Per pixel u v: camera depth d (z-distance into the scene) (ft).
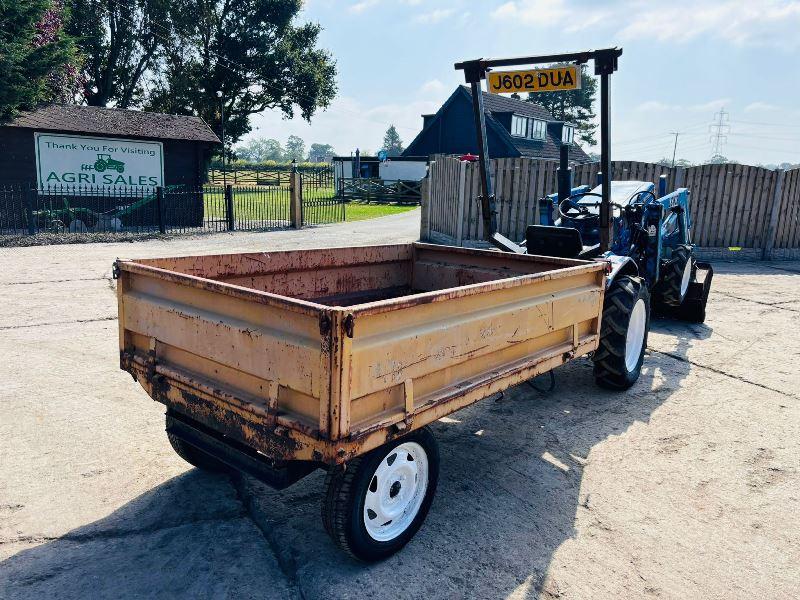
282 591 8.71
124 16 118.21
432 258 16.94
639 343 17.70
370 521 9.20
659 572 9.45
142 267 10.15
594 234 19.36
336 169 132.05
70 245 42.70
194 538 9.92
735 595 8.98
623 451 13.53
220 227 57.26
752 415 15.57
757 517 11.03
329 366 7.38
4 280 29.19
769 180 41.83
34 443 12.91
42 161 51.21
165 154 56.80
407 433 8.91
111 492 11.20
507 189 41.83
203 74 132.98
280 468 8.66
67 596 8.46
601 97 14.93
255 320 8.46
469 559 9.61
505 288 10.31
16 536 9.77
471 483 12.02
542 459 13.11
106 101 122.52
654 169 41.68
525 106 134.72
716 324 24.68
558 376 18.42
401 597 8.66
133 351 10.91
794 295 30.45
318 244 44.16
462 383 9.82
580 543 10.14
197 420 9.70
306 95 143.23
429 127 126.00
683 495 11.73
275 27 138.92
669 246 24.70
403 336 8.34
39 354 18.42
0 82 47.67
